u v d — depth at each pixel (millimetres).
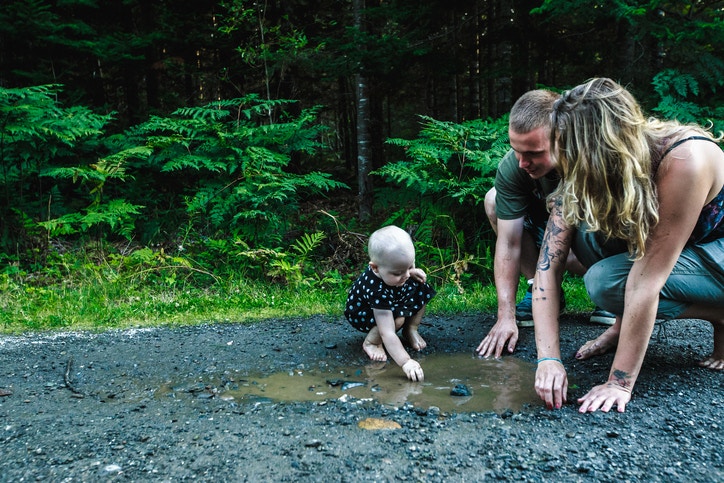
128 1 9086
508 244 3189
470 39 8516
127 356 3055
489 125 5781
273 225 5484
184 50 9406
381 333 2795
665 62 6293
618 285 2344
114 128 8594
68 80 8344
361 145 6645
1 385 2627
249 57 7191
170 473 1756
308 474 1736
